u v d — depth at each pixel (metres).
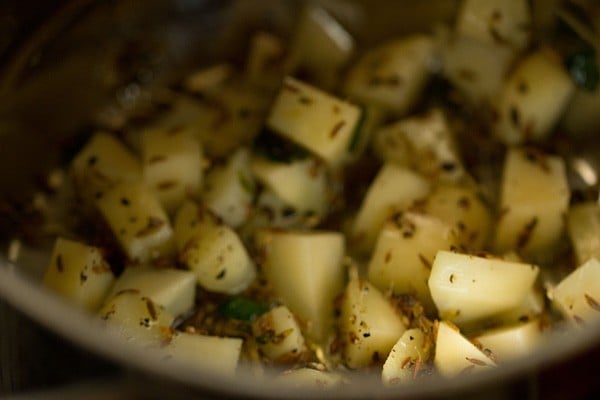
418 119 0.31
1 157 0.31
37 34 0.31
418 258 0.28
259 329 0.27
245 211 0.30
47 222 0.30
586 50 0.31
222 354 0.26
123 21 0.33
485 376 0.23
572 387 0.25
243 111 0.32
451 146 0.31
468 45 0.32
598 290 0.27
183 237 0.29
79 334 0.23
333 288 0.28
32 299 0.24
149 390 0.24
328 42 0.33
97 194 0.30
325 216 0.30
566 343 0.23
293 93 0.30
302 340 0.27
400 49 0.32
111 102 0.33
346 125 0.30
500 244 0.29
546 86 0.31
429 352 0.26
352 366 0.27
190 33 0.34
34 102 0.32
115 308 0.27
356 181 0.31
